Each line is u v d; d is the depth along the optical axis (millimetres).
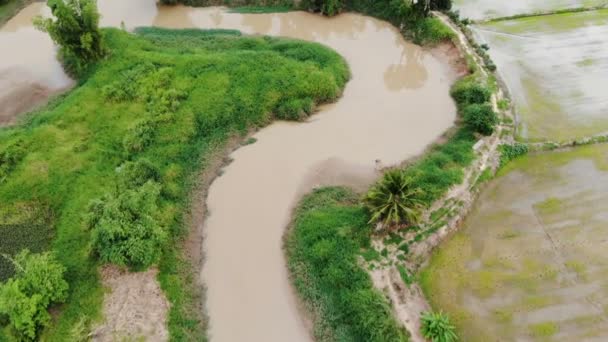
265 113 31641
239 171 28438
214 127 30562
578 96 32344
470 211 25328
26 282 20047
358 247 22906
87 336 19766
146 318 20688
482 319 20750
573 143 28703
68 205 25219
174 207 25516
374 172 27797
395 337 19109
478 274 22484
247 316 21562
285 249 24141
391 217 22672
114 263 22281
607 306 21031
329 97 33094
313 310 21391
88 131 29719
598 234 24000
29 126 30734
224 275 23203
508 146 28406
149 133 29281
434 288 21969
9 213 25078
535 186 26594
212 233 25156
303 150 29641
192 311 21578
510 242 23844
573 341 19891
